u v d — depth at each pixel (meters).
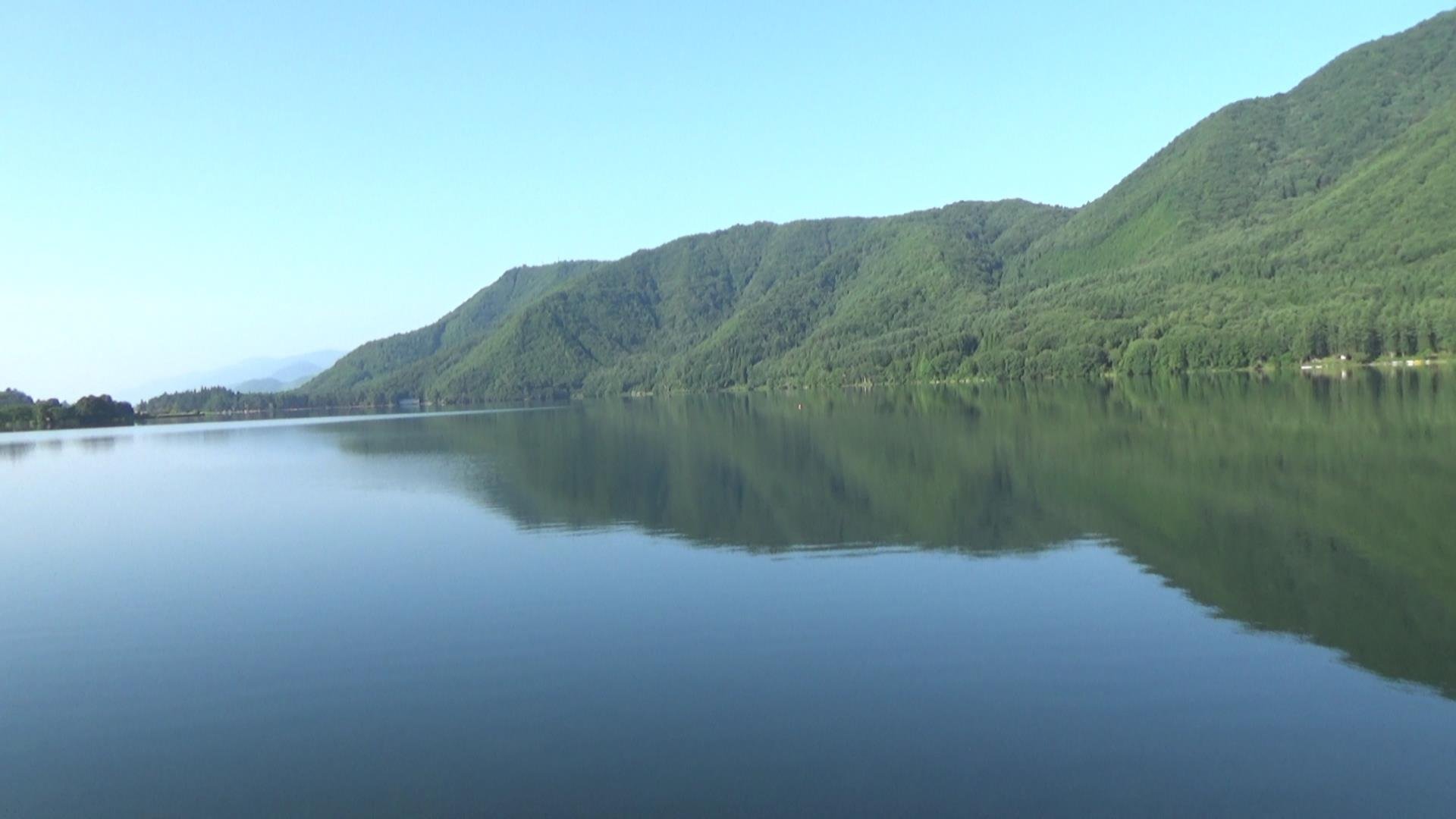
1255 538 28.11
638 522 37.59
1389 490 33.94
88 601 28.89
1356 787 13.51
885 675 18.64
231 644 23.45
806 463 54.19
